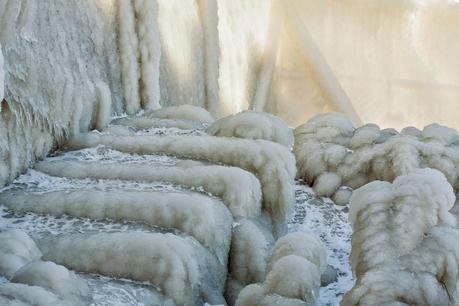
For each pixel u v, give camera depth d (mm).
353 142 7547
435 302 4148
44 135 6691
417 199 4496
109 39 8625
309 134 7820
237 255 5379
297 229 6512
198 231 5156
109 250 4719
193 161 6488
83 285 4164
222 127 7195
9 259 4348
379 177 7191
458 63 14789
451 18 14664
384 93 14727
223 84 12484
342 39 14609
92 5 8172
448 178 7023
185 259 4648
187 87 10680
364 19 14570
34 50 6469
